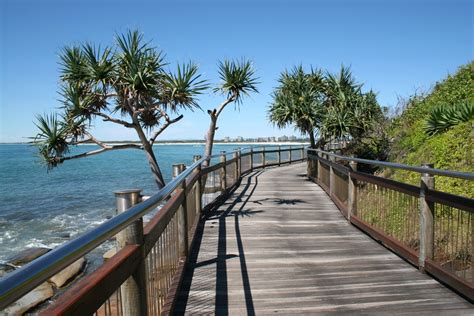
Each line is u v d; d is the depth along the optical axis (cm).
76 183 2559
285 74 1496
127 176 2945
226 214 701
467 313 303
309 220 655
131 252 173
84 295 125
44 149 788
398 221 463
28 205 1731
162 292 275
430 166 376
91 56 775
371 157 1341
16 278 85
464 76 1194
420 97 1400
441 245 377
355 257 451
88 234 123
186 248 415
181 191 399
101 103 838
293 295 341
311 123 1341
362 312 307
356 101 1421
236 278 383
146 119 905
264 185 1132
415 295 338
